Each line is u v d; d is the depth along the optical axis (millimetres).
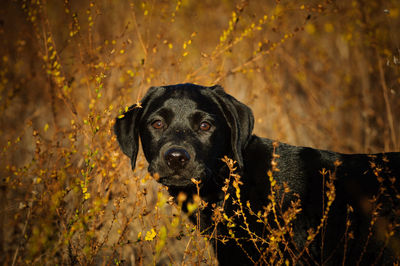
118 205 4301
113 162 4656
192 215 4809
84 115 6637
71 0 8016
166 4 7070
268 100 7922
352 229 4418
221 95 4723
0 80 6684
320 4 6609
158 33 6645
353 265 4438
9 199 5020
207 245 4176
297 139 7637
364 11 8289
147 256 5375
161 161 4230
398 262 4227
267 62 8039
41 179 4496
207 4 9930
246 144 4656
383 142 7582
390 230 3920
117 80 6758
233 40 6516
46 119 7527
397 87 7383
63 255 4199
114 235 5180
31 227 4344
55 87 5910
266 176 4617
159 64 7004
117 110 5922
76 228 3773
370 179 4520
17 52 6977
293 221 4430
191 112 4473
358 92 8547
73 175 5070
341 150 7527
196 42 8703
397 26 7891
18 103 7617
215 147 4516
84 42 6051
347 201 4488
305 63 9555
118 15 7902
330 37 10180
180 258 5367
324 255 4457
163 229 3492
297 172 4648
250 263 4430
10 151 5641
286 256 4375
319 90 9281
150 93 4820
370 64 8516
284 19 8211
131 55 7316
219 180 4617
